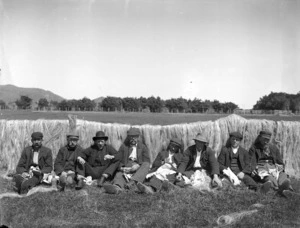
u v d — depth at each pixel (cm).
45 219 507
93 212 535
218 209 552
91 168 700
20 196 616
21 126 816
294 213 532
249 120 814
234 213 523
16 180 654
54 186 666
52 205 560
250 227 484
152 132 809
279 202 583
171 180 679
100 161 716
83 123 812
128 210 545
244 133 802
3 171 792
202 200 591
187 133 807
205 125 809
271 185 637
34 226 480
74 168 712
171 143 730
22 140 812
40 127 813
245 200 593
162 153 727
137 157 721
